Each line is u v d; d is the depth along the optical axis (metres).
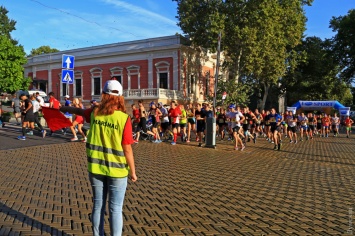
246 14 34.00
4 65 35.59
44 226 4.99
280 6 35.00
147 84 41.28
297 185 8.54
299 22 36.44
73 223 5.18
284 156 14.39
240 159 12.83
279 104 55.22
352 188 8.37
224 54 39.50
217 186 8.11
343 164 12.62
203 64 44.88
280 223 5.61
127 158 3.85
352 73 48.88
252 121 19.64
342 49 47.72
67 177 8.32
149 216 5.70
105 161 3.80
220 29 33.47
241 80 39.69
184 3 36.66
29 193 6.72
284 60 37.22
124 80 42.78
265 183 8.64
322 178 9.60
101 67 44.28
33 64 49.75
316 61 46.53
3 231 4.71
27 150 12.16
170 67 39.97
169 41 40.09
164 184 8.11
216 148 16.12
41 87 49.47
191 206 6.39
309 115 26.11
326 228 5.44
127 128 3.82
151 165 10.66
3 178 7.85
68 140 15.44
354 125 51.88
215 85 20.44
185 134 18.31
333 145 20.42
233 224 5.49
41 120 20.28
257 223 5.58
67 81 15.03
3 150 11.87
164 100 37.56
